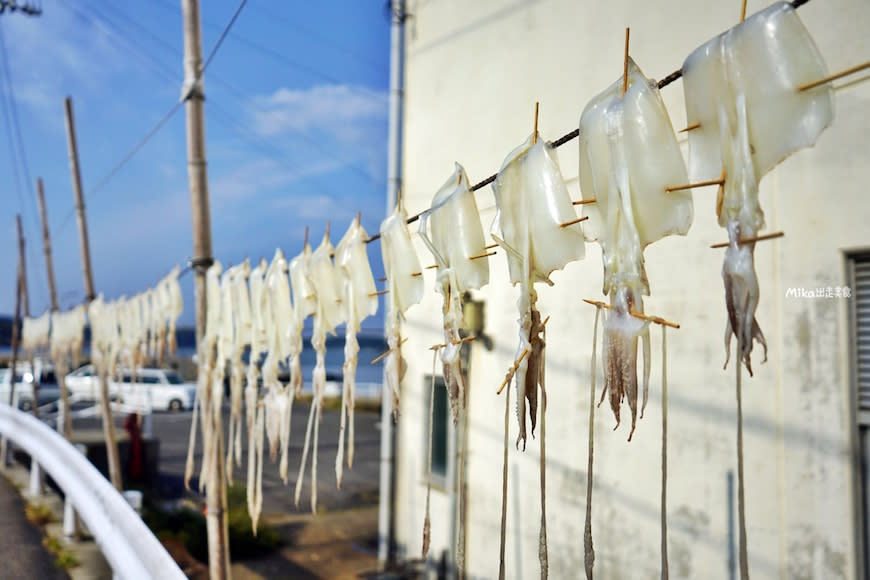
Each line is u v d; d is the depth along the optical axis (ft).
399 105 20.71
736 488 10.64
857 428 9.37
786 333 10.09
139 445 33.14
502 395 15.90
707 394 11.18
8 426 32.50
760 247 10.47
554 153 6.13
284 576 19.67
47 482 33.01
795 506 9.82
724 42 4.90
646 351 5.12
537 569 14.51
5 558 20.90
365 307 9.24
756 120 4.71
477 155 16.92
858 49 9.30
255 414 12.23
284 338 11.45
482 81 16.94
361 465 36.73
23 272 40.47
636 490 12.32
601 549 12.96
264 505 27.91
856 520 9.20
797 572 9.73
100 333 24.56
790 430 9.95
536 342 6.07
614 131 5.39
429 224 7.38
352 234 9.61
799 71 4.55
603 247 5.57
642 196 5.30
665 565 4.79
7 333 58.18
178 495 30.78
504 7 16.30
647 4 12.50
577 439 13.74
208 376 14.40
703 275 11.41
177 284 17.46
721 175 4.88
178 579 10.85
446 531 17.69
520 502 15.16
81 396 61.77
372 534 23.73
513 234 6.35
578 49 14.03
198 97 15.37
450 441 17.74
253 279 12.48
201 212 15.17
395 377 8.34
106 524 16.17
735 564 10.56
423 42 19.49
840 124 9.54
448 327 7.06
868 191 9.18
